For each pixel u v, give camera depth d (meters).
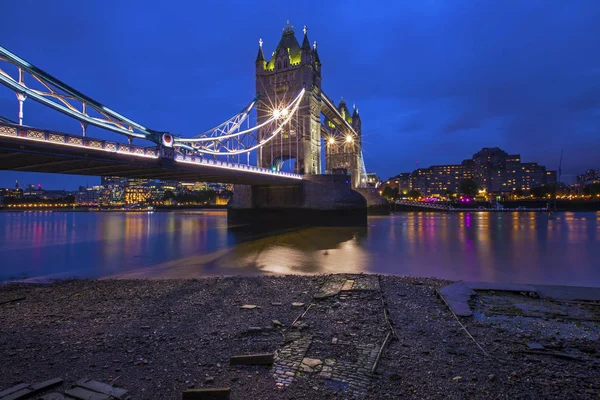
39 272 25.52
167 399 7.57
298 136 76.31
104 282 20.72
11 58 23.67
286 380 8.30
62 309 14.81
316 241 43.38
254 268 26.44
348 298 15.48
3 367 9.17
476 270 25.48
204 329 11.91
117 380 8.41
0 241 45.41
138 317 13.44
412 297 15.80
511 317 12.91
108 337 11.31
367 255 32.38
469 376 8.41
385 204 110.69
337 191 65.94
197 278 21.44
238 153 56.94
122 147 30.73
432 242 42.19
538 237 47.53
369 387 7.93
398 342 10.45
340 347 10.05
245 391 7.85
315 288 17.58
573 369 8.78
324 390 7.84
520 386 7.94
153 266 27.55
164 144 36.41
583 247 37.66
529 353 9.73
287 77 78.50
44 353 10.07
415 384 8.04
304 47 77.56
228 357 9.59
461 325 11.93
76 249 37.53
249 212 72.56
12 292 18.08
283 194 69.75
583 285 20.98
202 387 8.05
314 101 79.31
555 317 12.91
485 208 152.75
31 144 23.62
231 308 14.42
